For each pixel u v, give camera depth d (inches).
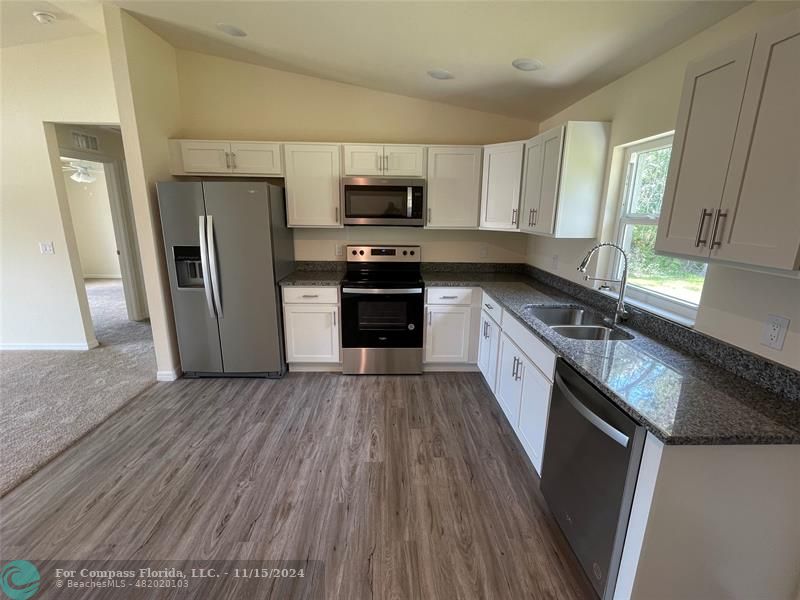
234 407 112.0
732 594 50.5
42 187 138.4
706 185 50.7
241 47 119.4
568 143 92.7
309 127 138.4
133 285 189.5
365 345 131.9
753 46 43.1
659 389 53.5
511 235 148.8
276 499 76.7
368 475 84.0
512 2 68.2
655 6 61.9
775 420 46.2
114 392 119.7
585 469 58.9
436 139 140.3
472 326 132.6
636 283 90.2
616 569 52.4
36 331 152.2
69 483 80.3
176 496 77.1
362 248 144.9
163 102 123.0
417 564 63.4
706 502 46.3
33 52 126.4
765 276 54.9
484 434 100.1
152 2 96.3
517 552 66.0
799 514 47.3
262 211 118.0
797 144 38.7
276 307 126.4
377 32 91.9
